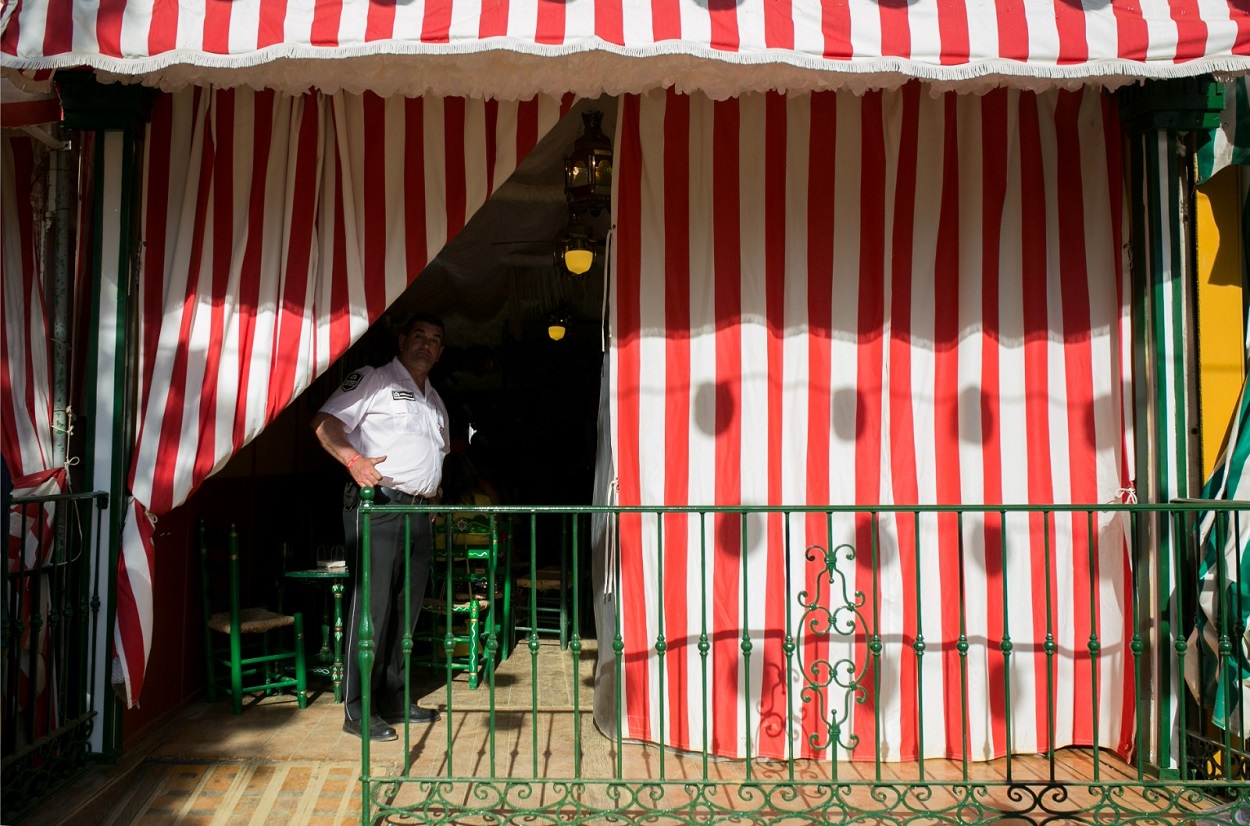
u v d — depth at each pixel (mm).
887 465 3986
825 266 3992
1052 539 3994
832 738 3305
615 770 3543
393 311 6949
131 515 3768
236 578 4465
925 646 3967
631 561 3992
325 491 6824
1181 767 3506
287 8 3061
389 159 3961
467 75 3633
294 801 3488
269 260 3887
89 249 3965
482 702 4703
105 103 3775
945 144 4020
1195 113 3797
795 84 3658
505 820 3258
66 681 3639
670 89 4031
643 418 3986
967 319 4004
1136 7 3164
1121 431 3994
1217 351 3943
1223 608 3363
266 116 3941
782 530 3932
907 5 3117
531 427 8281
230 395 3826
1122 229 4023
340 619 4707
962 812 3375
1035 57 3121
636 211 4016
